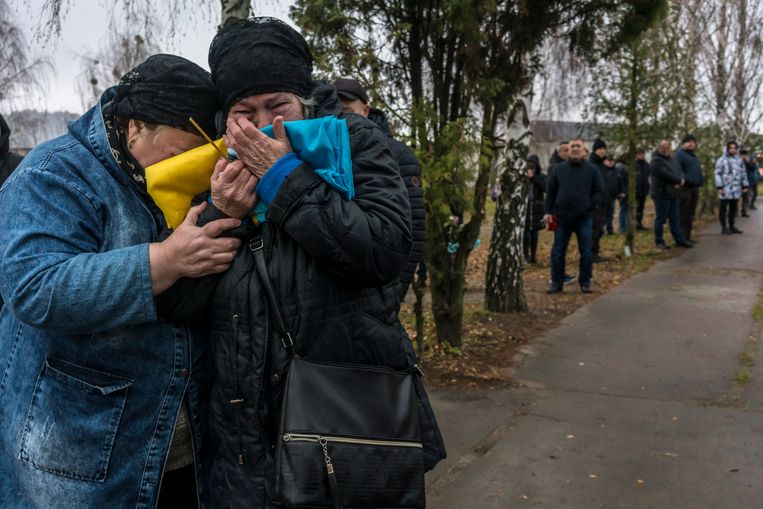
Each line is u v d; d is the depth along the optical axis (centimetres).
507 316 679
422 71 473
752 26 2030
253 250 149
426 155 430
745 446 356
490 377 477
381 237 147
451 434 384
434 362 504
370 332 154
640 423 392
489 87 440
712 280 845
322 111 162
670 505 299
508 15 459
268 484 146
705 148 1717
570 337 589
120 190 154
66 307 137
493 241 700
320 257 144
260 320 146
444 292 517
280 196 142
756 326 606
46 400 149
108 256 142
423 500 149
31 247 141
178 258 142
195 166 148
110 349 150
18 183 147
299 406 140
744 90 2156
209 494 161
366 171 158
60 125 1623
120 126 157
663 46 1051
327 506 138
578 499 307
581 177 793
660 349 544
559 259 814
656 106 1070
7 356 157
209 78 162
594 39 529
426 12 443
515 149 678
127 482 154
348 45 428
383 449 145
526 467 340
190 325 158
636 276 903
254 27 153
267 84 150
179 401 158
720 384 456
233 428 150
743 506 296
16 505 153
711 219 1723
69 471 148
